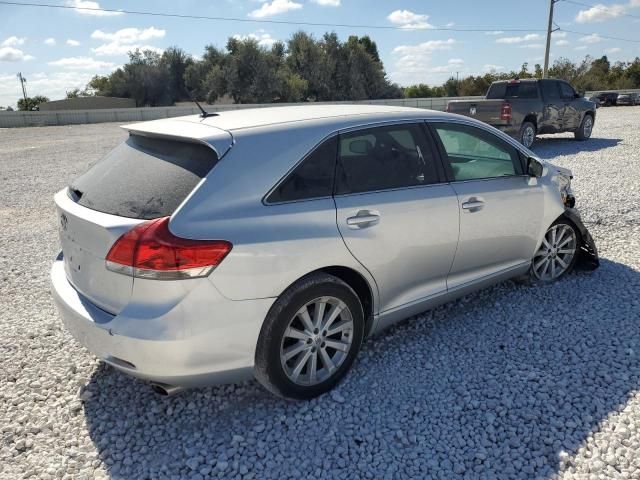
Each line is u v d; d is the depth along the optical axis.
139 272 2.65
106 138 22.02
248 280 2.82
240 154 2.95
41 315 4.58
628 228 6.41
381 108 3.84
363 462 2.70
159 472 2.70
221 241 2.73
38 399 3.34
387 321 3.63
